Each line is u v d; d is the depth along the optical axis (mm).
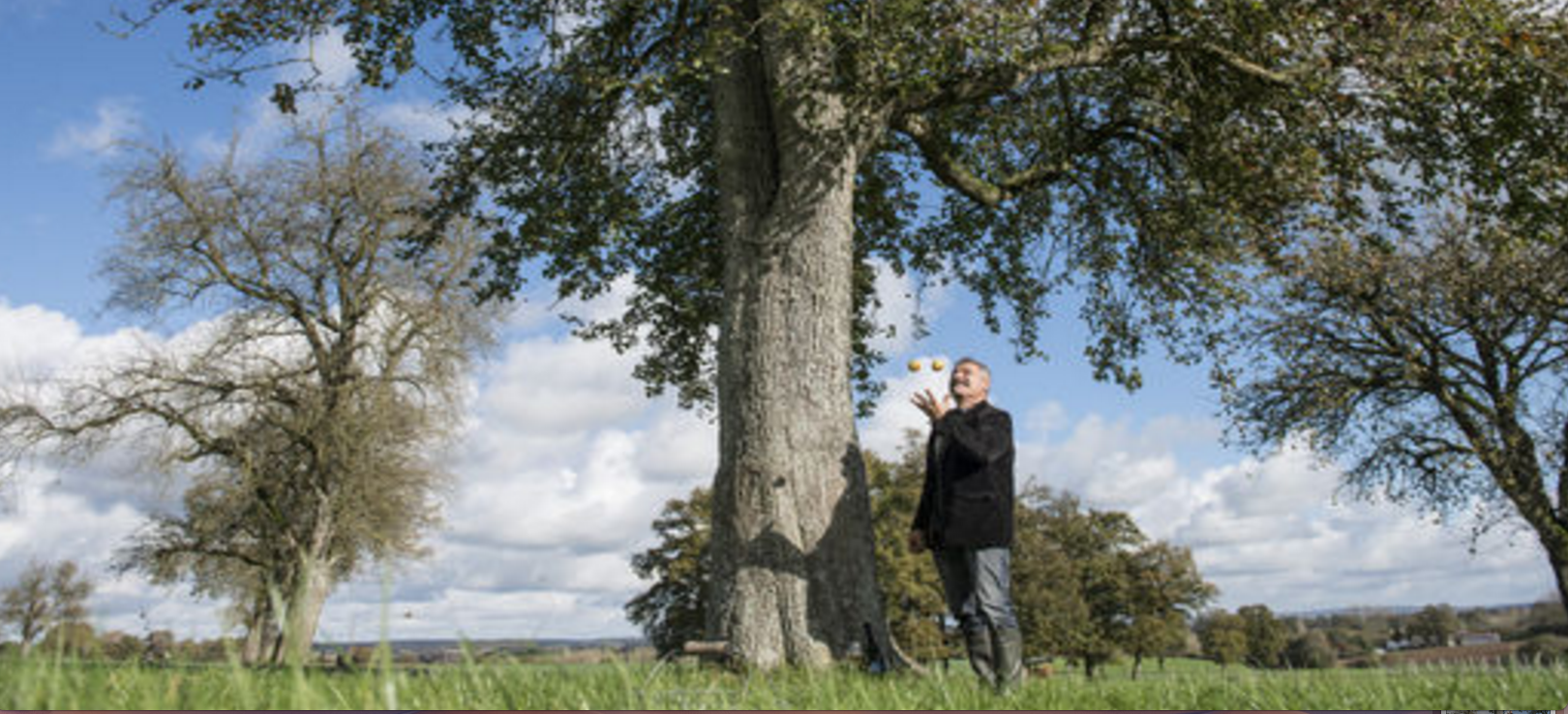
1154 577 54594
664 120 12367
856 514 7047
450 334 23844
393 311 24562
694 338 14312
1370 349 19609
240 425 23125
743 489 6988
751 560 6781
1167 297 12344
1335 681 3723
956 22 8336
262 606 21562
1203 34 9719
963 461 4504
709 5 9875
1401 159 9992
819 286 7566
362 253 24781
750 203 8164
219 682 2910
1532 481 18297
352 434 22609
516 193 11750
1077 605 48781
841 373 7461
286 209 24172
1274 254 11305
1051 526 55688
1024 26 8453
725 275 8016
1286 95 9672
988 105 10961
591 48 10766
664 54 10914
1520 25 9195
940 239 14055
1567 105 9391
